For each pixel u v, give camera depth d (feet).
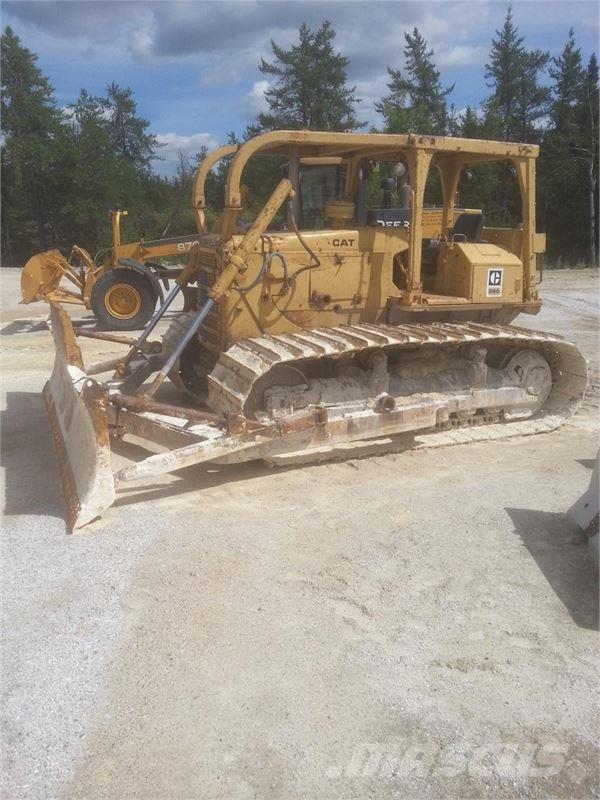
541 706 9.89
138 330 41.55
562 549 14.12
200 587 12.67
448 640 11.28
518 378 21.80
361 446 19.71
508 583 12.91
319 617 11.84
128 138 179.11
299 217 22.84
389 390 20.20
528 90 149.07
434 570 13.33
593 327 41.55
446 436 20.66
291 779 8.64
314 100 137.90
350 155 21.68
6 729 9.39
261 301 19.36
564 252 122.11
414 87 158.51
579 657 10.91
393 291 20.79
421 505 16.19
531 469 18.49
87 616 11.76
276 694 10.04
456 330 19.84
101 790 8.48
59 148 123.34
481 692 10.14
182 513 15.75
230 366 17.94
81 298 42.04
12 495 16.74
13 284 65.31
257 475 18.08
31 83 137.08
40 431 21.59
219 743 9.18
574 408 22.26
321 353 17.19
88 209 124.57
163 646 11.05
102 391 15.66
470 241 22.82
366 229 20.25
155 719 9.57
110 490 15.11
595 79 137.39
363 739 9.27
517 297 21.66
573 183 117.50
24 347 35.73
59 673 10.43
